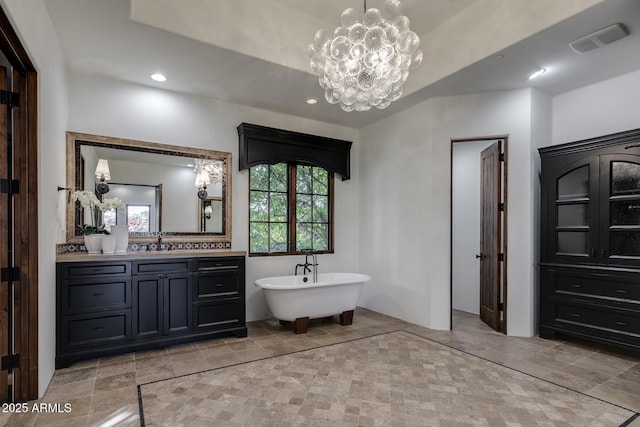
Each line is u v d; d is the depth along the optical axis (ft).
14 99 7.23
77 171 10.84
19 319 7.27
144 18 8.35
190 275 11.00
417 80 12.33
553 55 9.79
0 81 7.10
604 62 10.25
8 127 7.20
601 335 10.36
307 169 16.06
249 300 14.14
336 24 11.71
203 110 13.24
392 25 8.16
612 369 9.14
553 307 11.55
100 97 11.34
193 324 11.02
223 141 13.64
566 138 12.45
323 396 7.62
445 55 11.20
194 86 12.16
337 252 16.61
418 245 13.67
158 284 10.48
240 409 7.06
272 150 14.32
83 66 10.52
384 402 7.36
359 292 13.55
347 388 8.01
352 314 13.50
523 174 12.11
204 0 9.29
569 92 12.42
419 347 10.85
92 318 9.49
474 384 8.22
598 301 10.46
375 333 12.32
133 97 11.89
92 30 8.63
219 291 11.53
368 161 16.55
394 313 14.69
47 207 8.15
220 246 13.41
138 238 11.89
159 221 12.26
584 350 10.57
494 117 12.46
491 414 6.89
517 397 7.59
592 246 10.64
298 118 15.48
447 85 11.91
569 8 8.04
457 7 10.45
